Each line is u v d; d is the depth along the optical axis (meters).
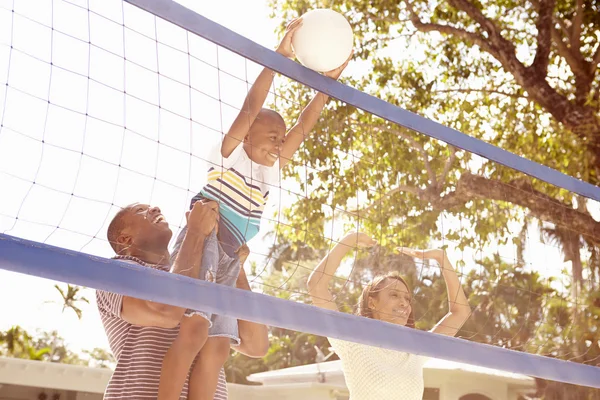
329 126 6.88
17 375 6.88
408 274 5.60
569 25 10.92
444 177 7.06
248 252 2.56
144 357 2.17
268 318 2.04
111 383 2.19
